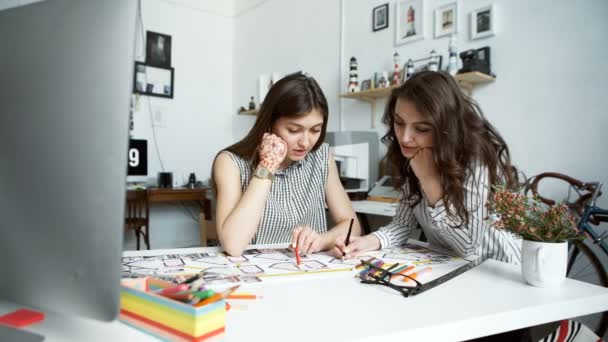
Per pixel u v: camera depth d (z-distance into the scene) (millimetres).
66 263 384
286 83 1122
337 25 3189
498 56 2180
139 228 3361
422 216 1097
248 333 480
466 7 2322
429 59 2494
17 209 411
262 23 4039
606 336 1757
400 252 1007
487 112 2236
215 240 1651
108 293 363
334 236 1057
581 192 1884
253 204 992
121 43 364
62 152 383
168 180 3771
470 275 768
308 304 593
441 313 557
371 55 2902
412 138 936
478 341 701
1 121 417
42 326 483
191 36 4211
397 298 625
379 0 2838
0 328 450
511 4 2119
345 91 3107
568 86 1907
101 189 364
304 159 1327
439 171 938
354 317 539
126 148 359
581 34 1859
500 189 805
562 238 696
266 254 951
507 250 1003
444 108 875
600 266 1798
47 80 394
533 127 2043
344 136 2545
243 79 4332
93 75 372
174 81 4109
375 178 2684
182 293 452
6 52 420
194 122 4246
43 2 407
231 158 1215
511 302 610
